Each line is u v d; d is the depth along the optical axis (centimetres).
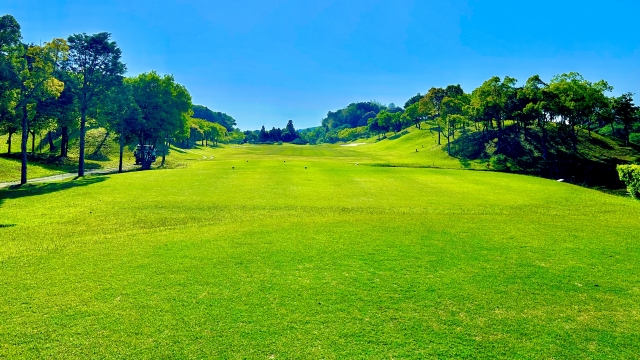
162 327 682
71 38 3269
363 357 599
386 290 837
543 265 995
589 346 631
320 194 2217
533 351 617
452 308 757
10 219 1550
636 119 6019
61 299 787
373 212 1734
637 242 1211
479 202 2011
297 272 940
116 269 956
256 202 1950
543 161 5119
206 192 2242
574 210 1830
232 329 677
